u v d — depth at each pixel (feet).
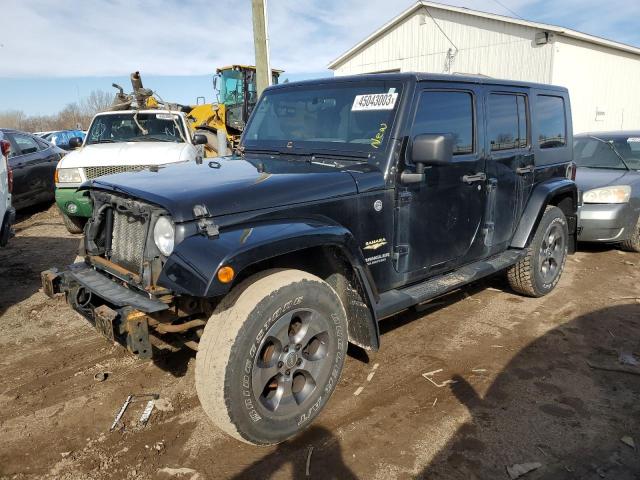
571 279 18.88
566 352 12.77
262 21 28.84
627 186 21.36
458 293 17.11
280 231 8.51
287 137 12.71
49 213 32.73
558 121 17.03
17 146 30.78
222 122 42.09
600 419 9.92
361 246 10.44
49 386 11.19
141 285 8.91
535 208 15.35
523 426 9.67
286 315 8.63
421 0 65.51
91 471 8.50
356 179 10.27
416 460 8.73
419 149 10.37
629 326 14.38
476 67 62.49
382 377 11.50
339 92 12.12
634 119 72.28
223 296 8.84
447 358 12.43
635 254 22.54
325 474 8.40
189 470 8.51
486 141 13.37
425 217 11.77
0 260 21.34
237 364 8.05
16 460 8.79
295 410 9.07
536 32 56.34
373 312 10.22
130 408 10.31
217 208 8.45
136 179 10.12
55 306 16.02
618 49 63.05
